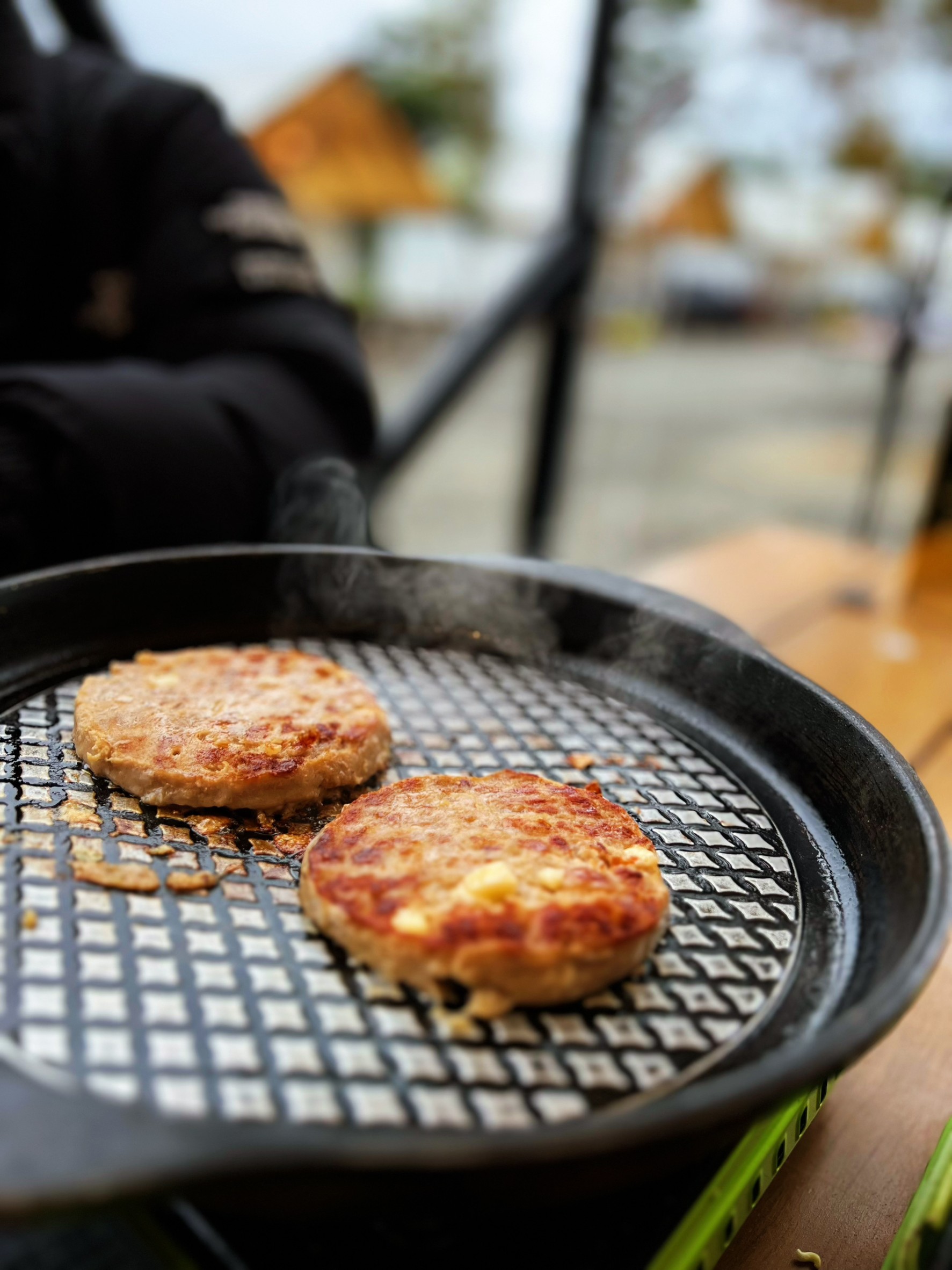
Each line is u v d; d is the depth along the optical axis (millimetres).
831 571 707
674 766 331
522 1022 224
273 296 659
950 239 861
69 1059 200
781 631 582
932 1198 215
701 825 300
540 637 399
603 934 229
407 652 398
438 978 224
